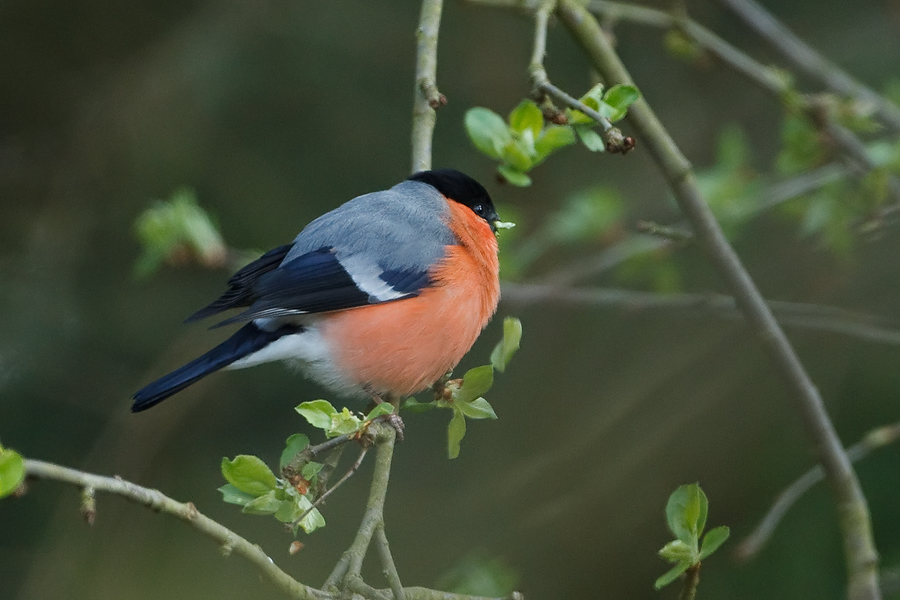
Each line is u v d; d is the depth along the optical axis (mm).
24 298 10961
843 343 10117
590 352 11375
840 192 8555
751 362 10641
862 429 9805
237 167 11203
